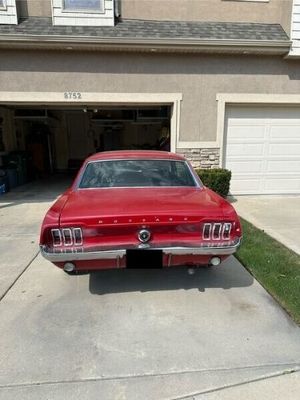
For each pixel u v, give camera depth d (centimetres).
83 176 390
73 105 808
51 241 288
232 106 809
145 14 775
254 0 791
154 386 219
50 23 736
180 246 293
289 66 784
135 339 268
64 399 209
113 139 1616
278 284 355
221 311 309
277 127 837
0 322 292
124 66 743
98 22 736
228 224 301
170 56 750
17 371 232
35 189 1021
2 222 623
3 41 679
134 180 386
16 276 385
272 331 278
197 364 239
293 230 560
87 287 357
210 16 790
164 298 333
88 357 246
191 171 406
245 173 852
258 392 213
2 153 1045
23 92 729
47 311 310
